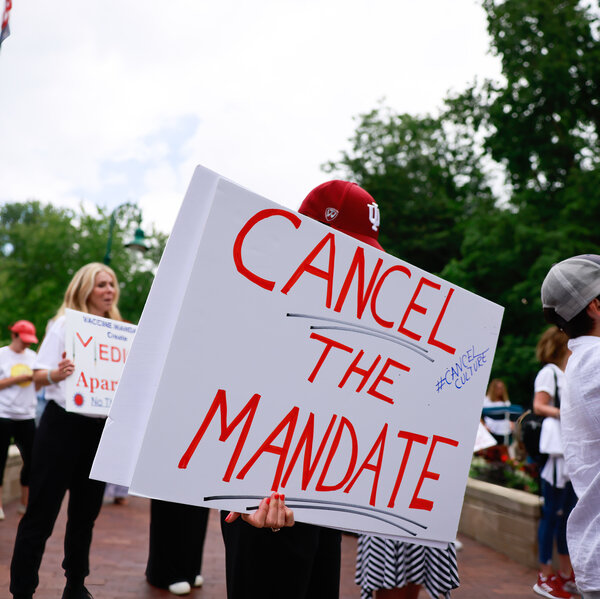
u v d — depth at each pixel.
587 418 1.94
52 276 33.50
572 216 19.17
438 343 2.02
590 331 2.09
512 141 20.98
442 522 1.99
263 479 1.68
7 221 55.75
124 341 3.60
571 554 1.93
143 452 1.52
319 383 1.78
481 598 4.66
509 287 20.50
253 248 1.68
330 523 1.78
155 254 30.70
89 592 3.84
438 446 1.99
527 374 18.50
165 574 4.24
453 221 30.20
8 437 6.01
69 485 3.37
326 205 2.39
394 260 1.92
